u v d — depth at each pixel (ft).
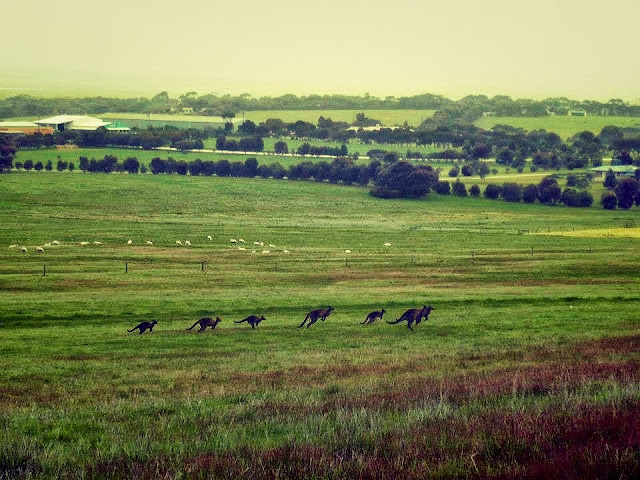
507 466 54.54
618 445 56.34
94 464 60.85
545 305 244.22
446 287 302.45
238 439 69.21
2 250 427.33
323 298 264.52
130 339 185.78
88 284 305.12
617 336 164.55
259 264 384.68
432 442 63.46
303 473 56.13
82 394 112.06
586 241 502.38
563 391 85.76
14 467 61.16
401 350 158.40
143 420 83.87
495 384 96.32
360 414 76.95
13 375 133.90
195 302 253.24
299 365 137.90
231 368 137.18
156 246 469.98
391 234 561.84
